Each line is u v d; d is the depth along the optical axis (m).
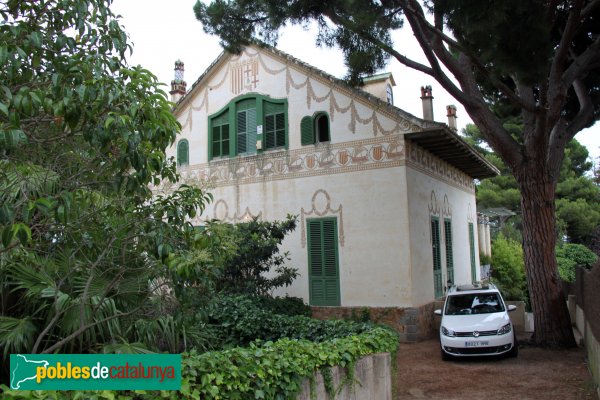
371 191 14.09
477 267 22.36
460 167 19.77
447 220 17.72
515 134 31.88
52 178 4.19
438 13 9.84
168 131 4.19
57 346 4.00
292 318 9.12
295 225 14.14
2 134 3.13
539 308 12.34
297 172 15.23
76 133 4.08
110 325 4.73
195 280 4.38
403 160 13.76
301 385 5.30
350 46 11.99
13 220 3.32
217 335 9.08
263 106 16.02
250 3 11.82
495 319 11.30
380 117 14.16
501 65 9.55
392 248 13.67
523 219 12.51
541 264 12.24
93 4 4.66
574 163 37.56
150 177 4.29
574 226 33.91
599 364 8.20
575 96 14.98
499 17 8.77
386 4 11.09
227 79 16.83
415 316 13.22
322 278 14.52
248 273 13.08
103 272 4.70
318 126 15.20
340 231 14.41
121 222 4.48
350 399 6.21
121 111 3.86
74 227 4.32
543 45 9.12
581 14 10.67
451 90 11.49
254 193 15.90
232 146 16.47
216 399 4.17
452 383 9.41
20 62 3.87
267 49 15.91
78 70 3.81
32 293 4.52
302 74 15.41
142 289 5.04
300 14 10.79
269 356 5.00
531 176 12.15
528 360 10.96
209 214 16.62
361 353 6.64
